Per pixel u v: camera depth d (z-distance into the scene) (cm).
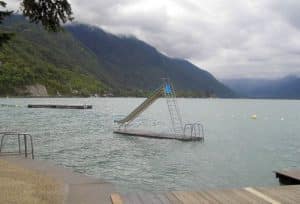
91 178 1117
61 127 4497
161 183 1655
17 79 18538
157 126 5128
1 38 1096
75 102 15388
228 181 1716
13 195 895
